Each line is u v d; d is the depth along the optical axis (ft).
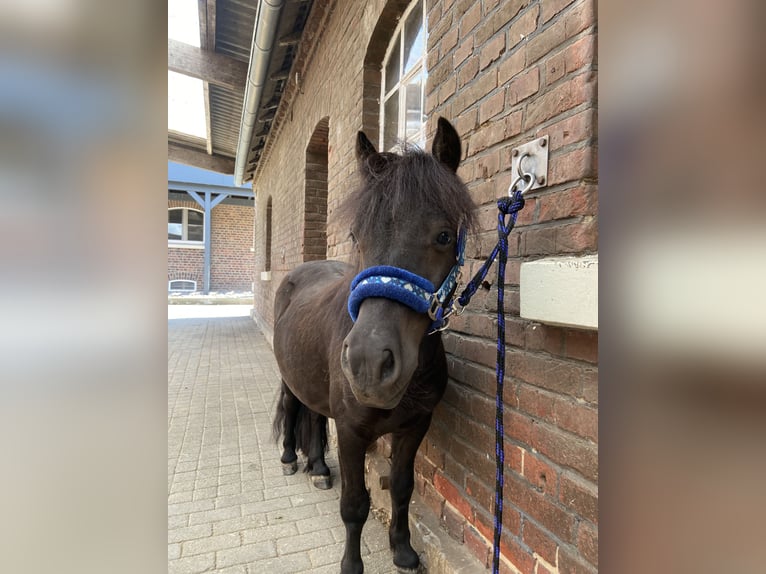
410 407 4.52
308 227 16.14
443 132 4.10
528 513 4.11
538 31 4.10
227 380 15.55
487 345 4.79
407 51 8.71
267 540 6.19
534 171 4.09
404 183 3.46
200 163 35.96
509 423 4.41
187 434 10.36
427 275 3.49
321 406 6.05
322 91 13.64
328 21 13.00
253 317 33.99
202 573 5.51
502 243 3.69
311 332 5.97
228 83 20.30
